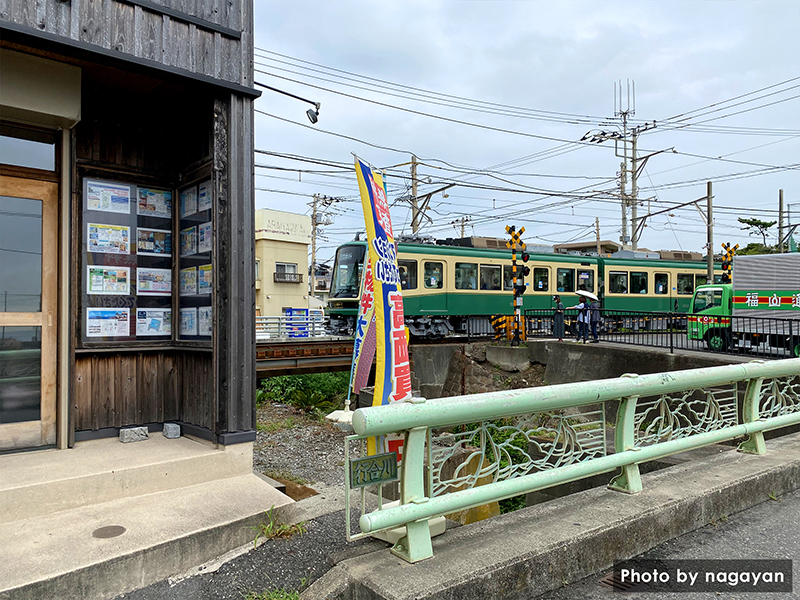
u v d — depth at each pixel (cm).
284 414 1363
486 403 260
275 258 3075
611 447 530
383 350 291
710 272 2311
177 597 283
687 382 371
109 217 481
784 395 497
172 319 516
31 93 394
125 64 389
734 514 363
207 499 376
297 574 300
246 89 444
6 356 419
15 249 425
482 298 1827
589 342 1453
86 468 378
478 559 243
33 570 269
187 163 506
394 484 429
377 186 311
